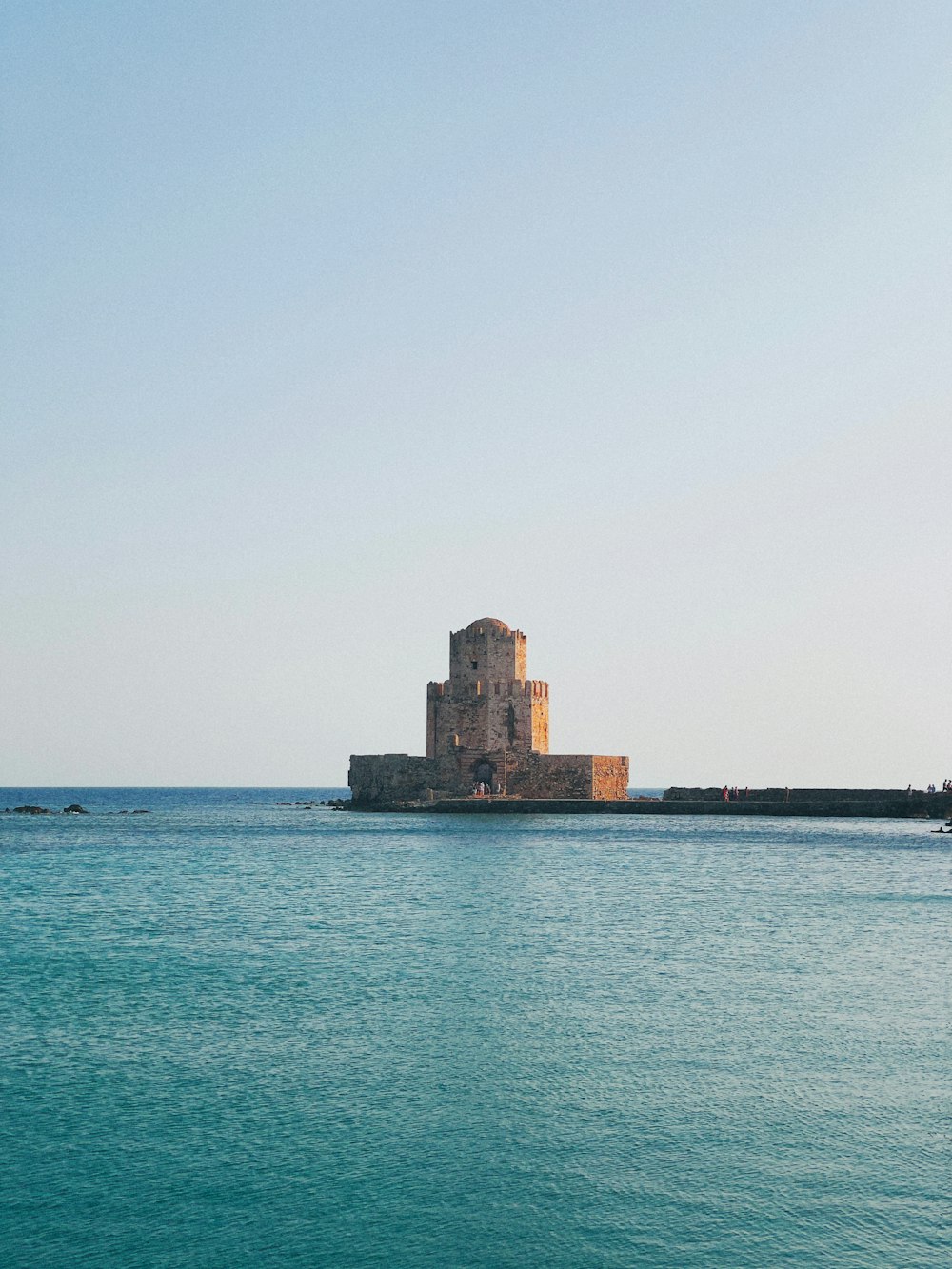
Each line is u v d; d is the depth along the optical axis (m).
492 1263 15.80
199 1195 17.91
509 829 110.25
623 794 141.62
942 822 125.81
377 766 144.88
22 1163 19.08
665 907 48.75
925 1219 16.95
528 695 135.62
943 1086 22.48
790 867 68.62
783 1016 27.80
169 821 147.75
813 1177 18.33
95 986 31.77
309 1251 16.17
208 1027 27.03
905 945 38.38
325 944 38.72
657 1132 20.19
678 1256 15.95
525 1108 21.34
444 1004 29.19
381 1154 19.36
